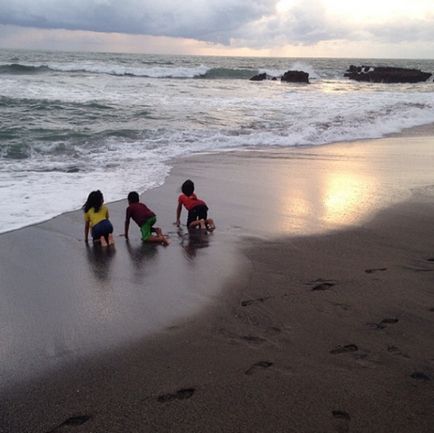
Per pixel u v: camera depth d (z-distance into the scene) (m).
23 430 2.68
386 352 3.45
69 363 3.37
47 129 13.98
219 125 15.76
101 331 3.84
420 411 2.79
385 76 55.22
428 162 11.09
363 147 13.07
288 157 11.54
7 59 58.00
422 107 21.61
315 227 6.52
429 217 6.97
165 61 74.94
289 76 48.06
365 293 4.46
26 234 6.25
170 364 3.34
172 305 4.30
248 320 3.98
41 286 4.72
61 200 7.75
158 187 8.67
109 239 6.00
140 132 14.11
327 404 2.86
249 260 5.34
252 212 7.22
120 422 2.74
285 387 3.04
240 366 3.29
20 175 9.38
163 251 5.70
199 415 2.78
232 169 10.18
